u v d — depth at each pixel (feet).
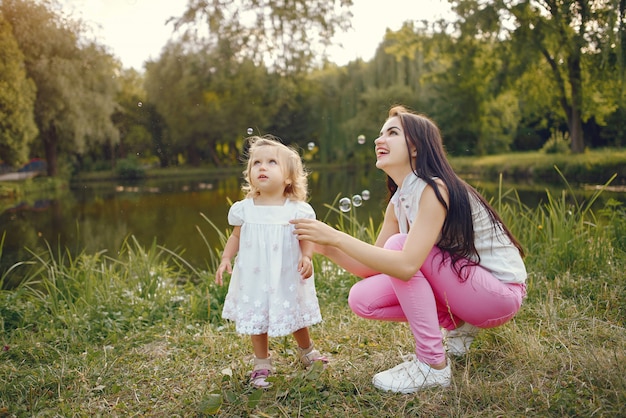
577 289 7.79
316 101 59.82
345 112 59.26
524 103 54.80
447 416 4.52
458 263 5.07
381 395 4.98
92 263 10.86
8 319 8.05
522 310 6.97
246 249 5.55
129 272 11.10
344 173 56.65
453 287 5.11
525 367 5.24
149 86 65.00
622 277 8.00
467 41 46.75
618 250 9.61
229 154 82.23
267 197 5.75
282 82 58.03
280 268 5.44
